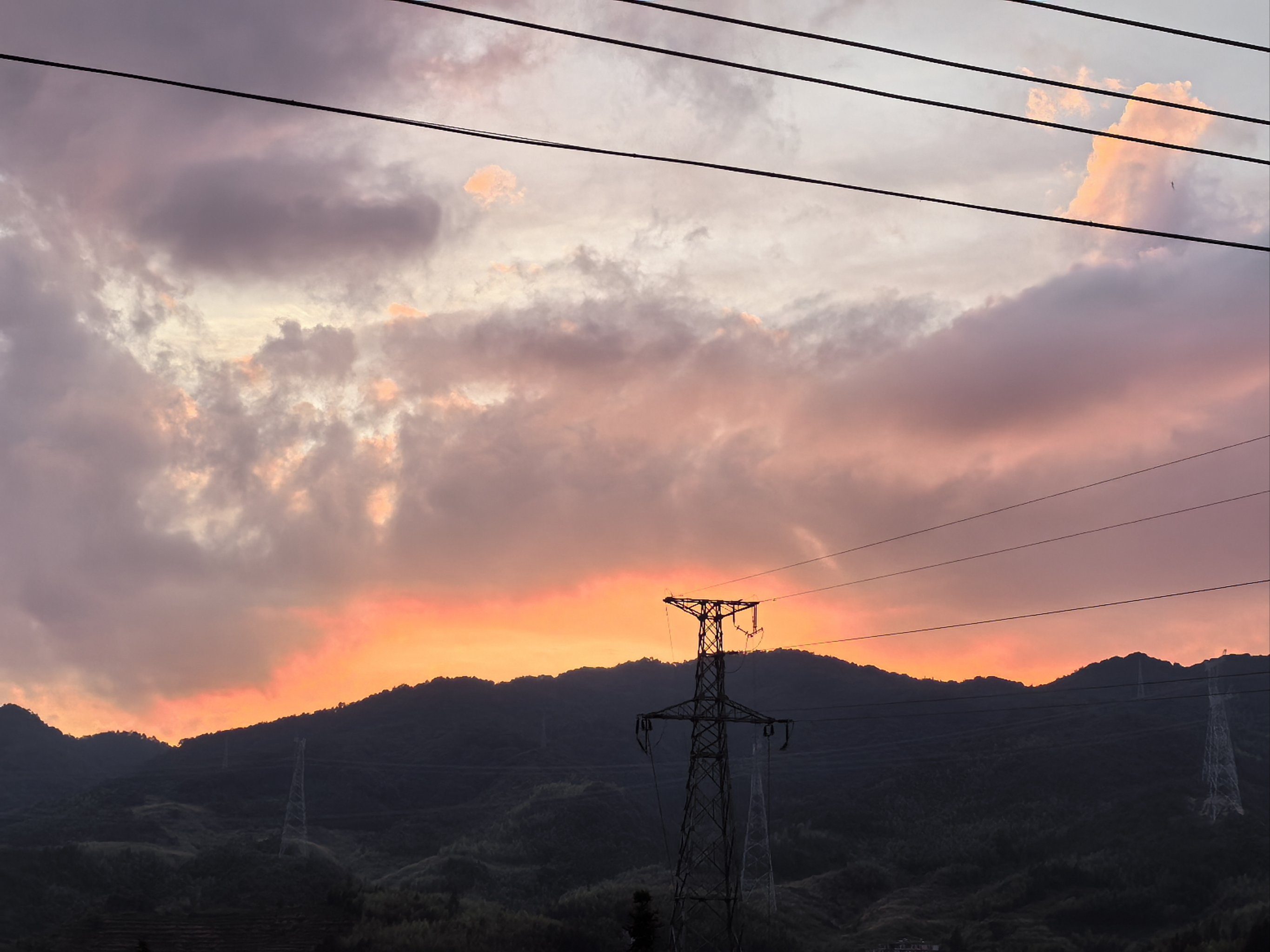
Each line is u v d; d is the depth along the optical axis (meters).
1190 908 166.25
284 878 164.38
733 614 73.06
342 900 124.06
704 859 71.75
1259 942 128.25
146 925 114.00
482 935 115.19
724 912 133.25
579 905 139.38
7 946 109.44
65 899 155.75
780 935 135.62
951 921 169.88
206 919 116.50
